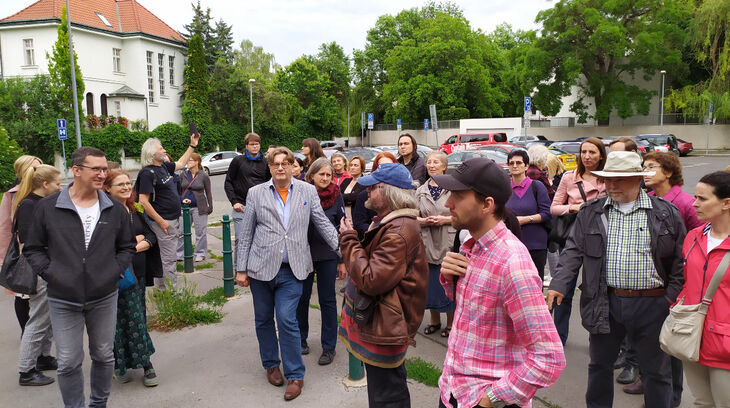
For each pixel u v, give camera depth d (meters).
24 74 37.19
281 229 4.02
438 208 4.68
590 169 4.59
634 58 37.00
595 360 3.22
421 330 5.26
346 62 66.31
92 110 39.53
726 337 2.53
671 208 2.98
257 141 6.42
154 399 3.89
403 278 2.78
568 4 37.34
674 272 2.90
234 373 4.32
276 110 47.50
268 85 48.75
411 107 49.28
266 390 4.03
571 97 47.97
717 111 33.44
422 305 2.88
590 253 3.13
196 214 8.38
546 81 40.47
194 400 3.87
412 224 2.79
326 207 5.20
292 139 50.44
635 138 28.20
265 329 4.14
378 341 2.77
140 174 5.68
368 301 2.77
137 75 42.19
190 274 7.52
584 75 41.41
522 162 4.70
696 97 34.94
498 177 1.98
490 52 50.19
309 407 3.76
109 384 3.55
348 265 2.80
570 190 4.67
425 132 48.81
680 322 2.67
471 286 2.04
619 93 37.62
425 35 48.28
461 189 1.99
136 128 37.75
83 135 32.75
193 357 4.65
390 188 2.82
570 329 5.20
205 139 41.06
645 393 3.12
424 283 2.85
